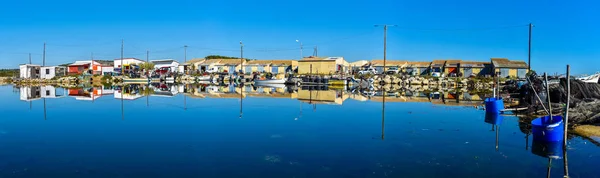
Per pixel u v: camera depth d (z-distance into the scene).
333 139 14.08
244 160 11.21
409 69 79.44
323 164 10.89
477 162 11.19
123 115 20.58
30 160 11.12
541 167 10.77
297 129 16.12
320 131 15.68
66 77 72.50
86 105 25.95
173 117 19.84
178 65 90.56
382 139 14.12
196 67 89.50
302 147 12.80
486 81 57.28
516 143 13.58
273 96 35.56
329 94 38.94
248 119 19.14
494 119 19.41
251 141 13.66
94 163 10.88
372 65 83.06
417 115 21.00
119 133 15.08
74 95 35.97
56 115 20.45
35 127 16.41
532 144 13.39
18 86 58.09
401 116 20.52
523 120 19.03
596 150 12.42
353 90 47.41
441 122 18.33
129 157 11.50
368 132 15.52
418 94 39.88
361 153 12.09
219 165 10.73
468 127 16.86
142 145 12.98
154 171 10.20
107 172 10.09
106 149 12.42
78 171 10.16
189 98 32.50
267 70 85.12
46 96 34.59
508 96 34.62
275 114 21.20
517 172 10.32
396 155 11.88
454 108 24.77
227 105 26.36
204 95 36.38
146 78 73.62
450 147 12.94
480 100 31.62
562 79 27.02
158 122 18.00
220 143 13.30
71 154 11.80
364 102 29.27
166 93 39.44
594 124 16.42
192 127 16.56
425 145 13.21
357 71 76.56
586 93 26.58
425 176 9.95
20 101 29.11
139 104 26.78
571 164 11.01
